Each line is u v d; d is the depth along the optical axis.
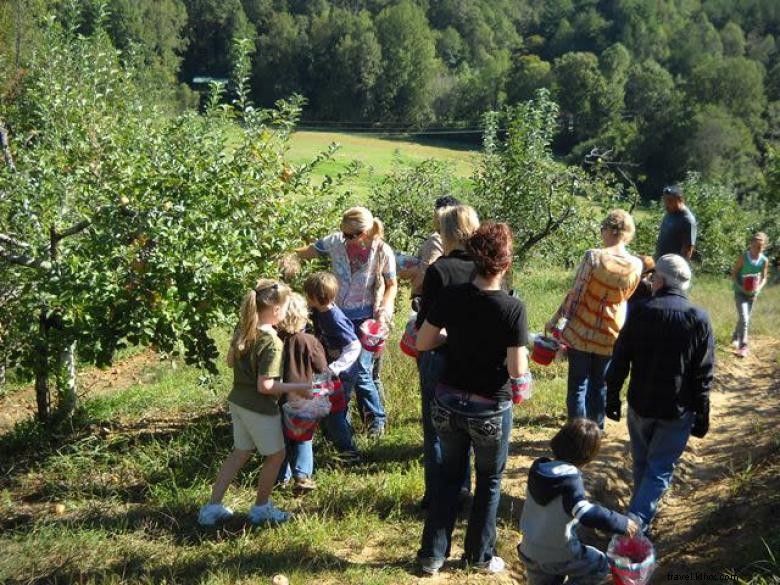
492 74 94.38
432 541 4.85
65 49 9.35
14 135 9.48
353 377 6.71
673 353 5.16
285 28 97.12
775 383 9.70
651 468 5.31
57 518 5.68
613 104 81.62
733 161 72.19
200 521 5.50
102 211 7.22
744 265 11.21
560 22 126.25
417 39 96.31
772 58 109.62
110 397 10.24
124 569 4.85
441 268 4.92
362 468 6.49
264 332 5.26
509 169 15.02
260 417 5.33
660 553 5.58
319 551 5.13
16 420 10.23
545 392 8.65
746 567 4.89
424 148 77.50
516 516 5.75
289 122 8.52
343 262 6.84
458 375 4.59
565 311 6.44
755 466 6.74
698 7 130.25
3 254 7.58
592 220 15.18
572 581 4.18
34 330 7.42
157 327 7.05
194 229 7.26
